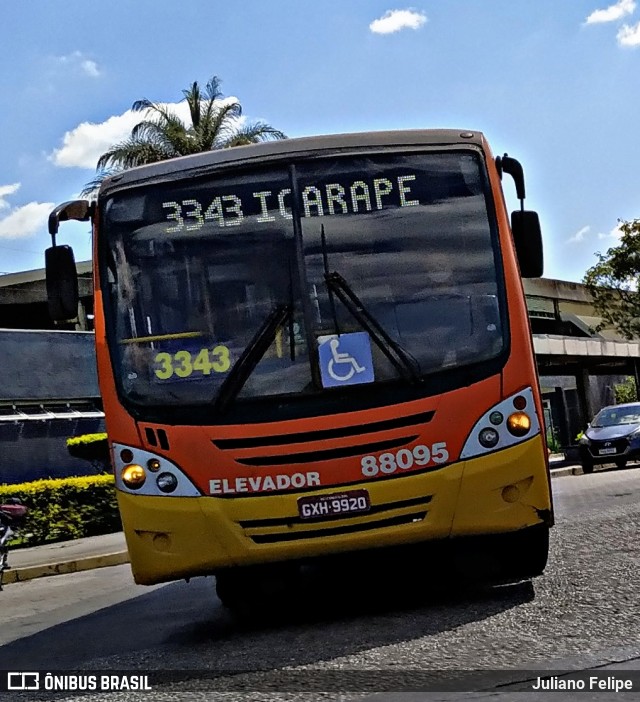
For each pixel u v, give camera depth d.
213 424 7.81
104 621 10.10
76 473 28.67
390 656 6.54
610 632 6.66
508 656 6.23
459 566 9.89
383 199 8.29
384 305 8.01
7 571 16.39
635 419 31.22
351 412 7.72
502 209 8.37
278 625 8.34
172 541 7.82
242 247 8.23
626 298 43.12
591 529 12.68
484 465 7.73
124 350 8.18
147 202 8.47
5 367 27.48
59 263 8.90
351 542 7.66
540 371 40.09
